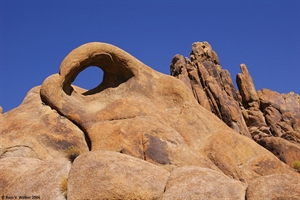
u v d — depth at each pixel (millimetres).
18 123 23203
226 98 29172
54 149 22344
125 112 23141
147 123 22359
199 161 21172
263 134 28203
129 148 21375
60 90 23641
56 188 18406
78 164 18547
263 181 16516
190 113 23594
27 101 25250
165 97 24422
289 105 31484
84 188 17734
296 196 15781
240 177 21469
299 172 22750
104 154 18688
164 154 21094
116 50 24438
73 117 23219
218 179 17344
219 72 31641
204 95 29156
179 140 21766
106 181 17594
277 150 25250
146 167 18359
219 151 22016
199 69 30812
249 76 32781
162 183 17922
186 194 16875
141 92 24312
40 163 20500
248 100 31875
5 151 22016
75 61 23750
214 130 23375
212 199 16516
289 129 28984
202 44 32906
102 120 23047
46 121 23156
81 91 26297
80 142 22641
